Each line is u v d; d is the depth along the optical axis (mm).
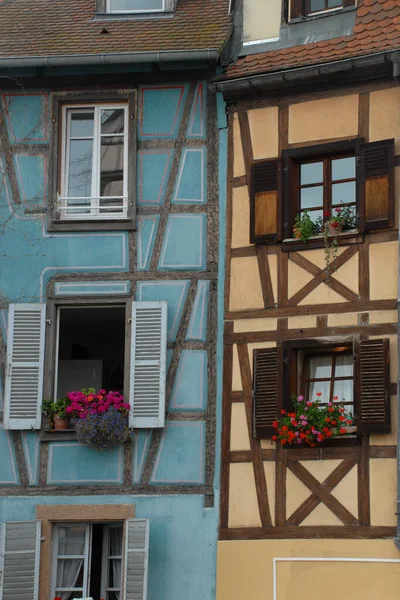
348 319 17109
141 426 17797
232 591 17047
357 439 16719
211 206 18328
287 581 16750
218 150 18469
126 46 18859
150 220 18453
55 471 17969
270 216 17828
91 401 17922
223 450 17516
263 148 18188
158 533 17516
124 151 18938
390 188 17203
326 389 17344
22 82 19172
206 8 19797
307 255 17547
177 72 18812
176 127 18703
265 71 18219
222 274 18062
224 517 17328
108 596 17844
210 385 17797
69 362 20062
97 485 17859
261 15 18875
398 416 16406
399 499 16203
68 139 19141
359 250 17250
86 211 18859
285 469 17094
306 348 17375
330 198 17812
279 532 16938
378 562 16328
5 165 18969
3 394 18312
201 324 18000
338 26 18359
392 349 16781
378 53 17359
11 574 17625
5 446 18156
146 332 18062
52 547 17938
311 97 18031
